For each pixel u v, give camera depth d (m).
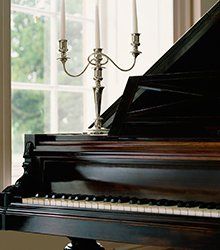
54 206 2.18
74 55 3.92
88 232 2.10
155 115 2.39
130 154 2.18
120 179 2.21
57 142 2.33
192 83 2.38
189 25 4.12
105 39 4.17
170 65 2.67
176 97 2.52
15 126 3.54
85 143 2.27
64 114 3.85
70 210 2.14
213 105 2.37
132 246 3.70
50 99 3.77
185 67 2.80
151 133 2.29
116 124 2.28
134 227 2.00
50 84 3.77
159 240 1.95
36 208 2.22
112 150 2.21
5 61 3.07
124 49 4.15
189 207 1.96
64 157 2.32
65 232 2.16
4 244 3.00
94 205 2.10
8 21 3.09
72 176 2.31
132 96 2.43
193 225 1.88
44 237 3.22
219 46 2.80
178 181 2.08
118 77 4.17
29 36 3.65
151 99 2.57
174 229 1.91
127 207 2.02
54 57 3.80
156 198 2.13
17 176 3.48
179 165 2.08
